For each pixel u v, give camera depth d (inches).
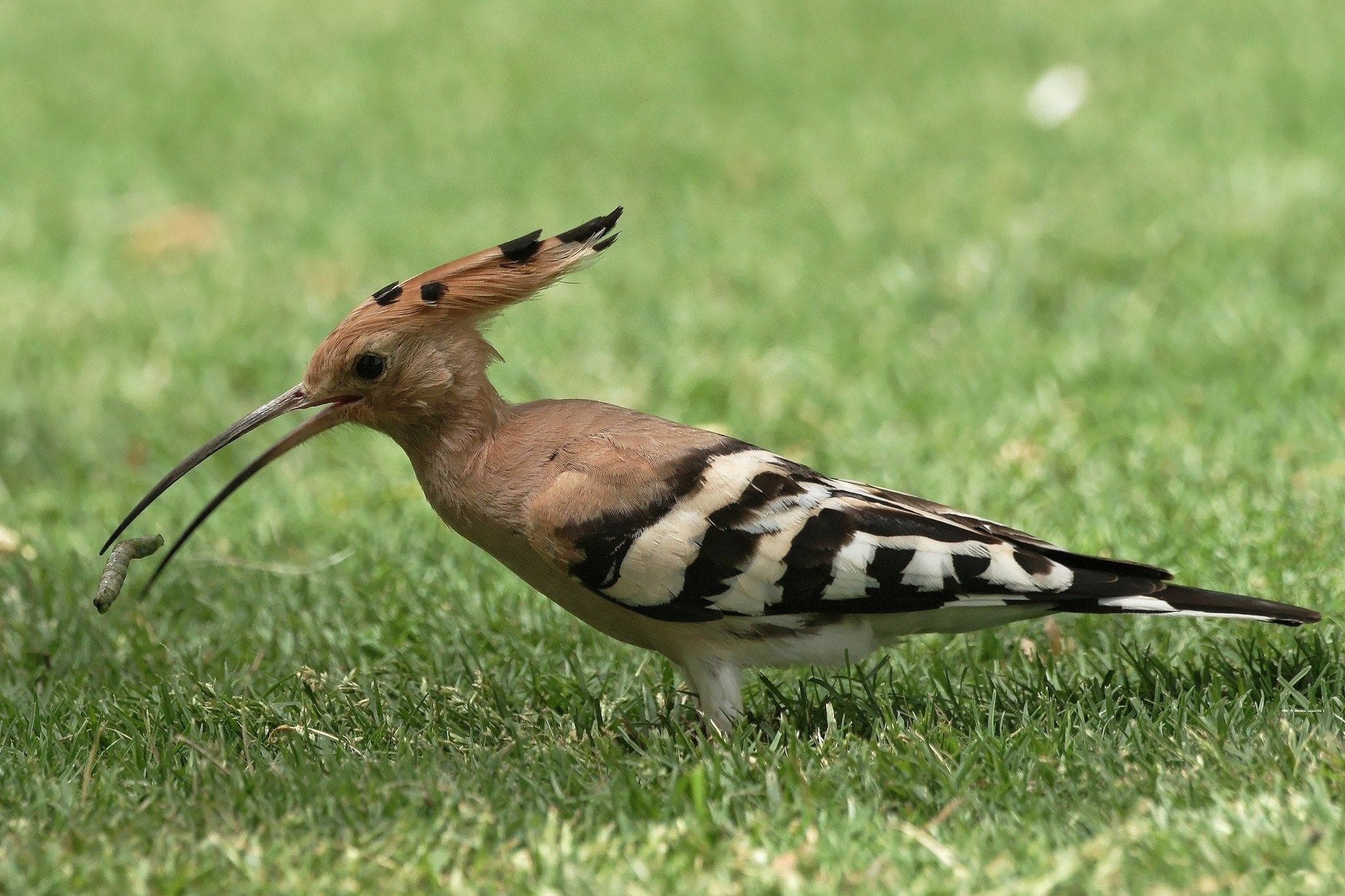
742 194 735.7
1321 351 513.0
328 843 256.4
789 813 262.8
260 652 364.5
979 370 523.8
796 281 615.2
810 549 288.0
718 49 981.2
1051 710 301.7
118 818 265.6
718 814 262.7
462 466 306.2
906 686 327.3
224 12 1140.5
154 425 526.6
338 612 388.2
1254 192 660.1
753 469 294.0
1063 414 487.5
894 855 245.4
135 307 626.5
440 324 306.2
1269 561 375.6
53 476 501.4
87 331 606.9
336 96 926.4
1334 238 609.0
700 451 296.8
